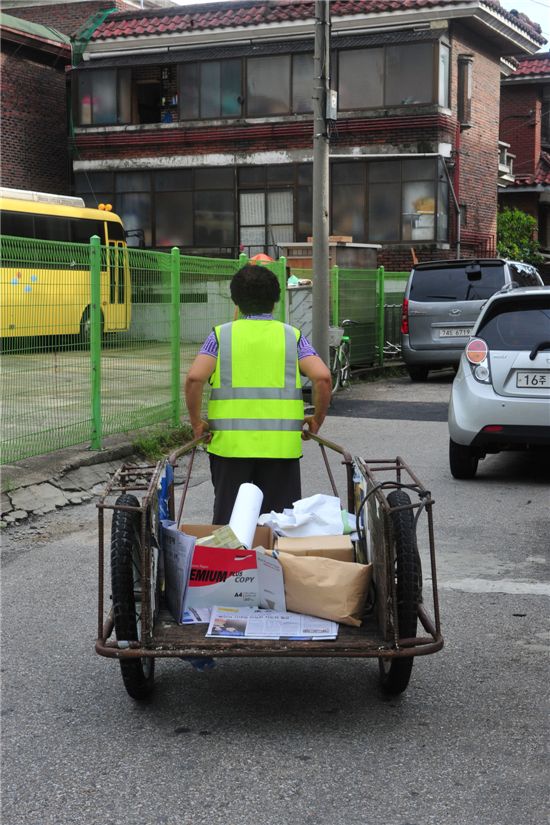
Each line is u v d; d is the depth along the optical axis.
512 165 33.78
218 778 3.50
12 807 3.31
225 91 26.95
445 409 13.99
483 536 7.07
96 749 3.75
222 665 4.70
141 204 28.11
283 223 26.80
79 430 9.03
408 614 3.82
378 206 25.81
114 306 9.62
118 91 28.03
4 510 7.45
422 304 17.27
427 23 25.08
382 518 3.78
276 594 3.93
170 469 4.52
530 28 28.20
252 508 4.13
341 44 25.53
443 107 25.31
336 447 4.71
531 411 8.55
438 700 4.20
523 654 4.73
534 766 3.58
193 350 11.62
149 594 3.75
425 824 3.17
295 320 15.49
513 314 8.89
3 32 27.44
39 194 21.20
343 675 4.54
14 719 4.04
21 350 8.15
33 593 5.76
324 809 3.27
